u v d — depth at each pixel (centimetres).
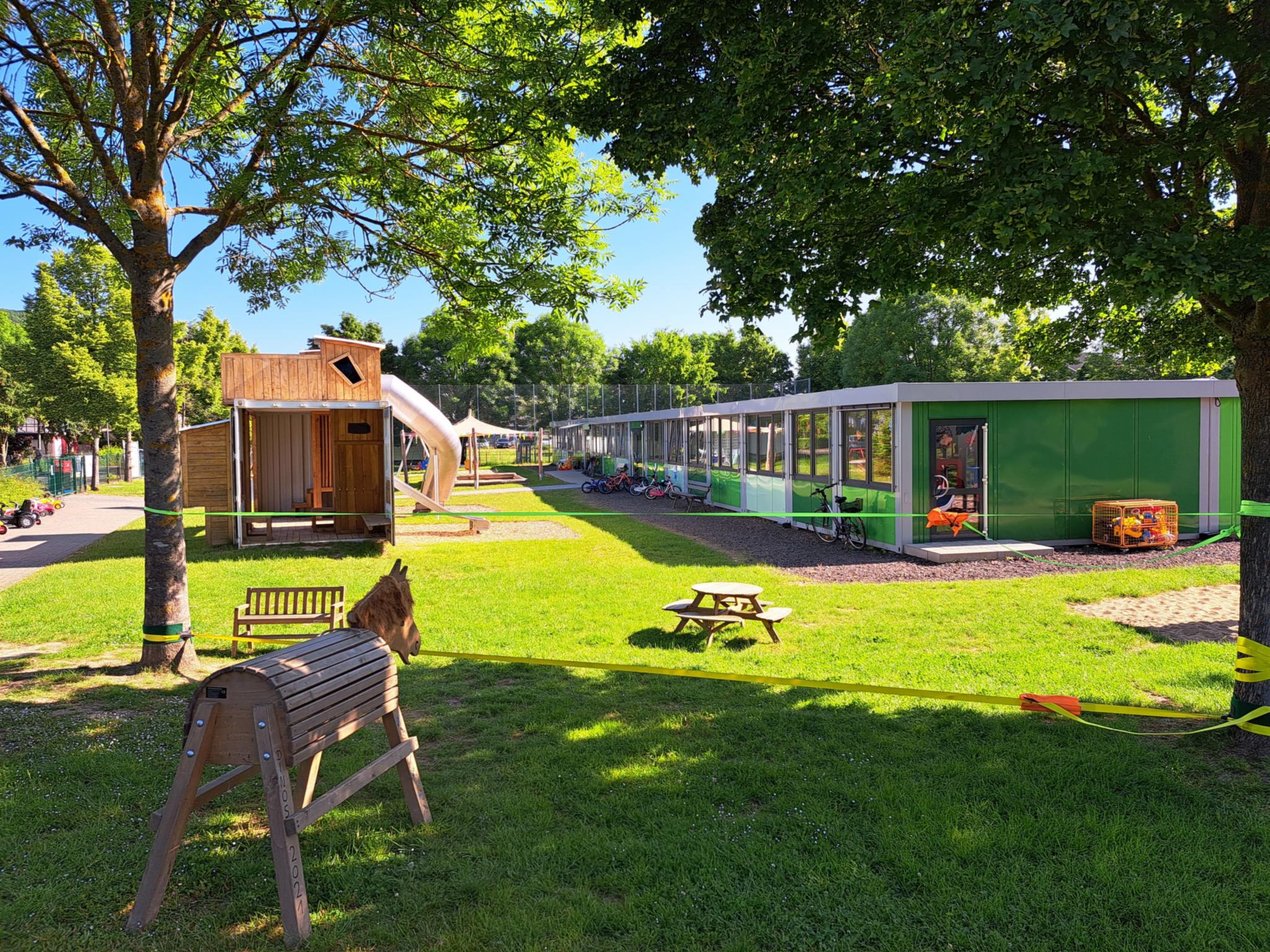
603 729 559
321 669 359
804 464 1822
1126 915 342
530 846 398
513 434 3450
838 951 318
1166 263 415
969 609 932
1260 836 403
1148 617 887
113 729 556
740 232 566
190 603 998
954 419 1441
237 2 639
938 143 513
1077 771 479
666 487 2689
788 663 714
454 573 1245
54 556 1504
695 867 377
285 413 1848
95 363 3288
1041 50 393
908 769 487
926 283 616
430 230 870
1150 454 1504
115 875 370
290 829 325
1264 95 421
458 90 785
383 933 326
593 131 650
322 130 696
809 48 521
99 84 797
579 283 842
